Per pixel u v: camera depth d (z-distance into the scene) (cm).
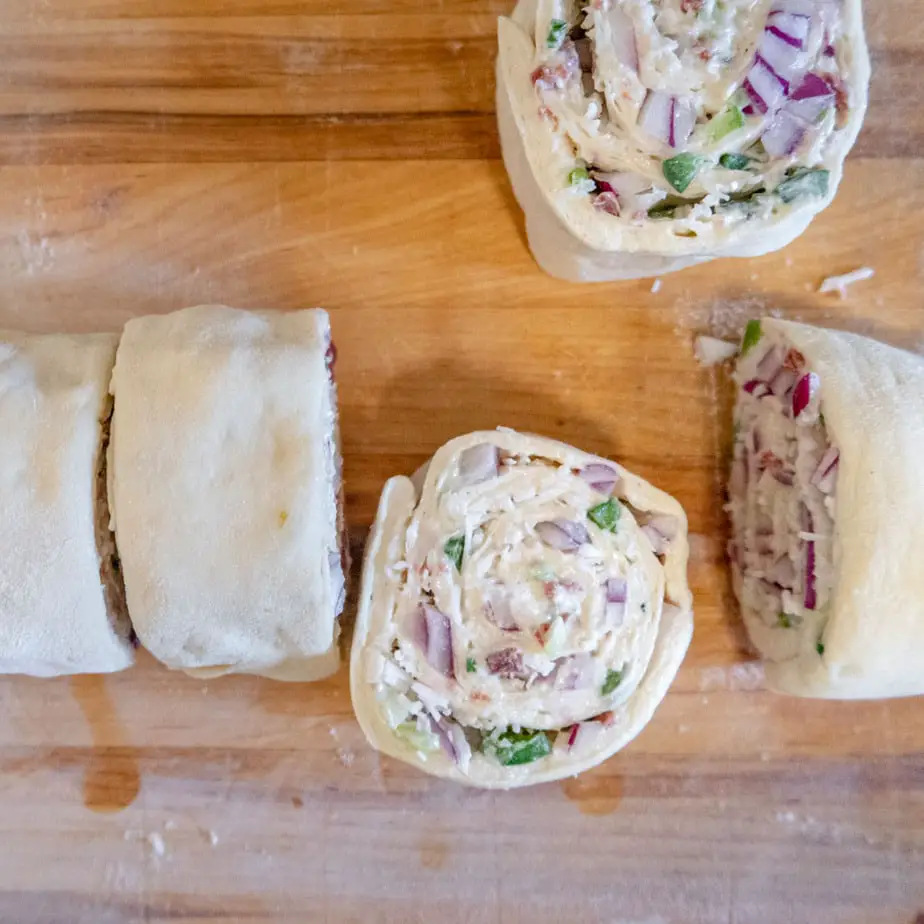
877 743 29
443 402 29
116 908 28
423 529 26
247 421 24
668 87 25
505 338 29
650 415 29
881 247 29
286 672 27
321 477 24
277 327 26
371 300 29
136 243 29
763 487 28
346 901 28
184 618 24
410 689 27
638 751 29
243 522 24
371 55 29
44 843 28
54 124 29
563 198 26
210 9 29
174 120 29
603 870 28
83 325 29
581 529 26
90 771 28
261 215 29
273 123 29
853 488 26
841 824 29
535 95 26
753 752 29
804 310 29
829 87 26
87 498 24
